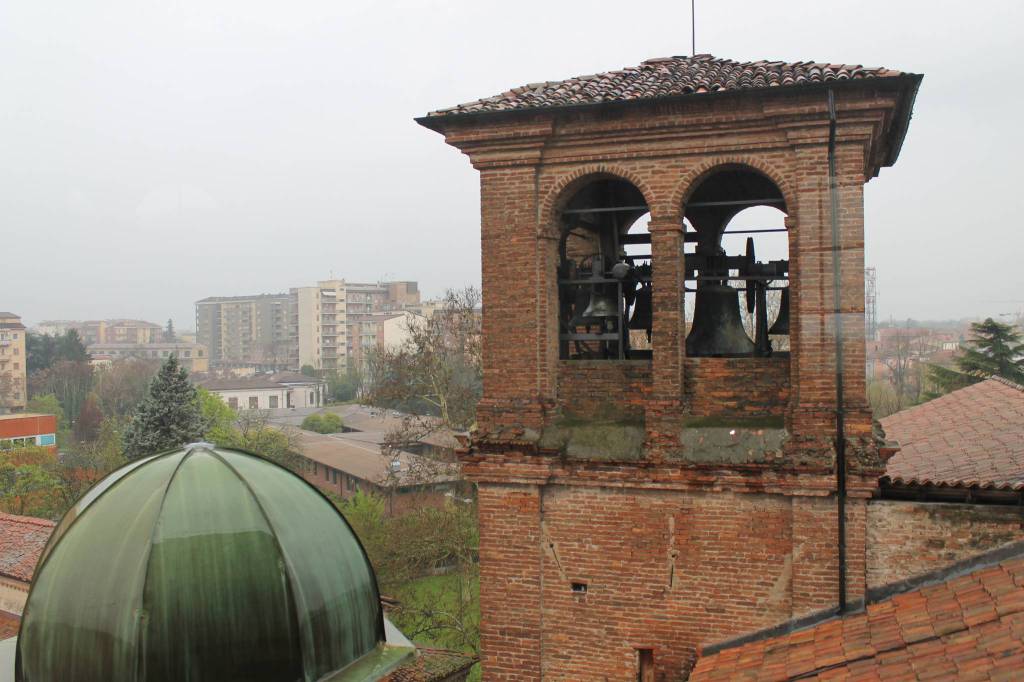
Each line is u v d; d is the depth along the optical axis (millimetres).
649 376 14406
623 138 14188
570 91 14758
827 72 13453
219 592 8219
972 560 12391
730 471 13430
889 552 12828
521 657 14508
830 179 13242
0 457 59750
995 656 9516
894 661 10555
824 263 13250
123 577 8211
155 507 8555
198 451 9289
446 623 36219
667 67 15844
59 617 8414
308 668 8555
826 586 13016
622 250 17000
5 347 129375
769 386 13844
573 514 14266
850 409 13086
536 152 14461
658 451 13797
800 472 13031
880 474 12742
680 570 13797
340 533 9586
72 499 51531
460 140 14695
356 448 75125
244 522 8672
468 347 43281
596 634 14195
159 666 7949
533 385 14523
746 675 11734
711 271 15305
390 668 9203
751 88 13195
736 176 16469
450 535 37531
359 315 172125
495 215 14727
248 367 191500
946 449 17906
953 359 55938
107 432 70312
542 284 14609
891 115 13914
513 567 14508
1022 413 18953
